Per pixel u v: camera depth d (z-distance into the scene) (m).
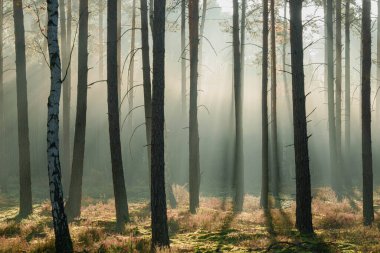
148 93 19.94
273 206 22.16
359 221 16.19
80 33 18.09
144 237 13.57
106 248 11.88
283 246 12.06
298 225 14.18
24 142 18.50
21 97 18.48
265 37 21.73
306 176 14.09
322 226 15.54
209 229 14.98
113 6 16.00
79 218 17.67
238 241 13.02
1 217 18.61
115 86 16.31
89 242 12.75
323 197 25.16
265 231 14.39
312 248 11.67
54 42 11.04
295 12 14.13
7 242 12.34
